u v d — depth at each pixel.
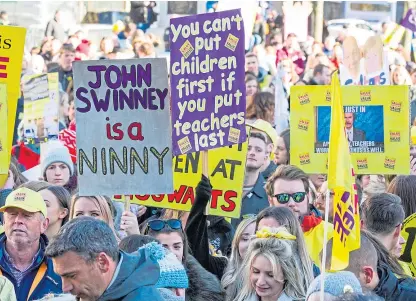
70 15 43.12
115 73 15.11
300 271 13.31
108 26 43.78
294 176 16.38
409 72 39.78
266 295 13.31
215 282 14.30
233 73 15.81
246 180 20.17
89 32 43.44
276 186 16.44
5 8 43.25
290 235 13.45
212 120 15.91
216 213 18.23
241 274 14.44
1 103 16.61
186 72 15.97
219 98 15.88
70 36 38.84
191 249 15.55
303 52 41.38
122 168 15.15
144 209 19.56
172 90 16.03
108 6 43.78
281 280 13.25
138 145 15.14
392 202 15.10
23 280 14.30
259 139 20.11
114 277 10.50
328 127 18.22
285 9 43.47
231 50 15.80
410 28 40.25
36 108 23.05
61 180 20.05
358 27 45.62
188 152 15.98
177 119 16.02
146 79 15.10
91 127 15.15
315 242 16.05
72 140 23.11
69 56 34.09
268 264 13.19
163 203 18.00
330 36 43.88
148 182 15.15
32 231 14.20
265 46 41.81
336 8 47.03
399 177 17.67
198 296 14.10
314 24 45.53
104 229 10.47
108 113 15.14
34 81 23.02
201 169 18.00
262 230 13.49
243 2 30.41
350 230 12.06
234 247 14.95
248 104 28.34
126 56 39.72
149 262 10.70
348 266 12.82
